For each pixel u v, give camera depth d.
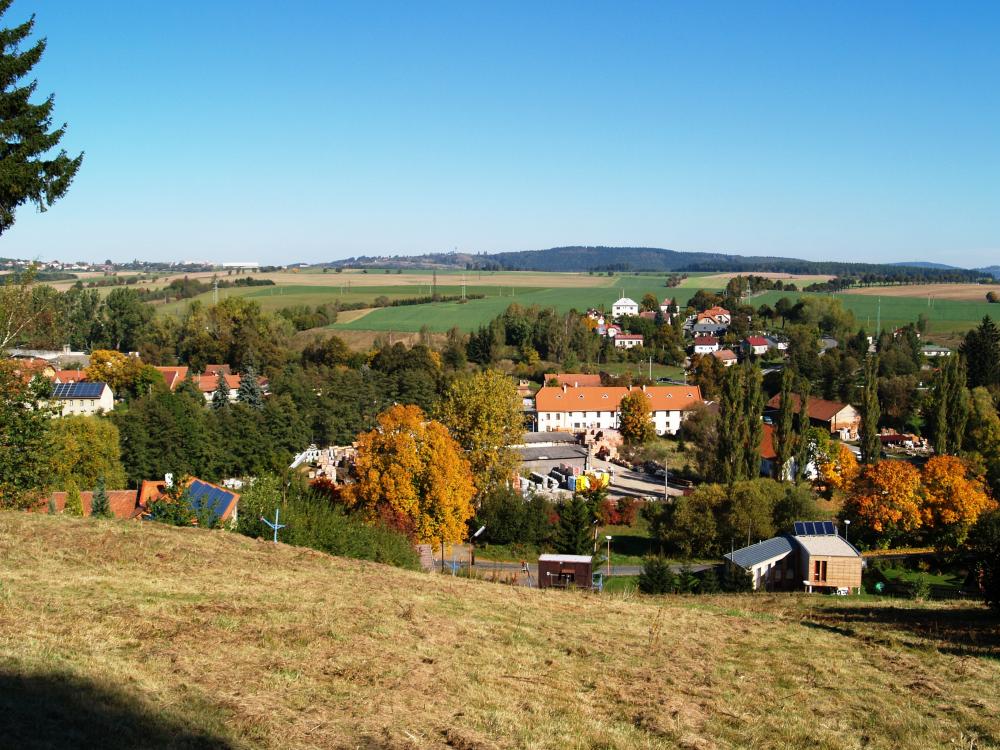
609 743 14.23
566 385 135.12
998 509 56.03
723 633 23.84
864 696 18.38
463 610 23.00
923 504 60.41
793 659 21.28
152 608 18.78
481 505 64.75
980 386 114.50
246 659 16.19
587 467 92.38
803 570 49.53
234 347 152.62
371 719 13.91
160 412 81.81
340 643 18.03
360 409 115.31
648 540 66.31
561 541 51.91
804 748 15.04
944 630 25.86
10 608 17.56
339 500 51.41
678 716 15.99
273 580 23.44
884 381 122.69
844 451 82.50
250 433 87.38
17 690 12.98
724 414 75.19
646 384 135.25
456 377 126.38
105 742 11.66
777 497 62.06
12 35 26.78
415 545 46.16
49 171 28.06
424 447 51.22
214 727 12.72
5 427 32.97
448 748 13.19
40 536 24.83
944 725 16.69
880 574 54.69
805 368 149.75
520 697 16.16
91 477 69.19
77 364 139.25
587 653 20.00
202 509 35.00
